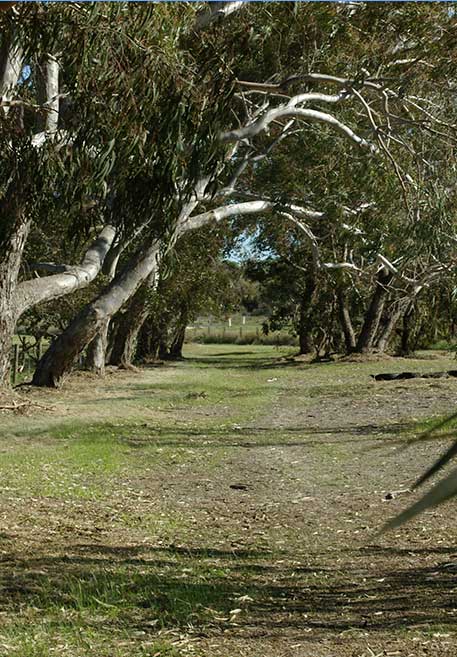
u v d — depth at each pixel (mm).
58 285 17828
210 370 34719
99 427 16219
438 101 14844
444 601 5918
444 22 12891
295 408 20844
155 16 8102
